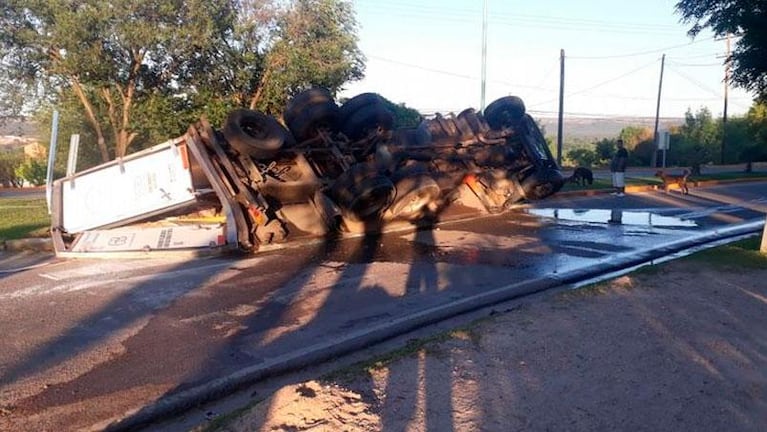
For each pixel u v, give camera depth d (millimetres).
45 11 18578
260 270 8625
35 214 15984
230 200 9977
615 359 4773
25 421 4113
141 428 4102
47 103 23172
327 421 3639
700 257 8602
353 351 5504
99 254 9664
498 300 7133
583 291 6742
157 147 10586
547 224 13195
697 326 5613
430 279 8102
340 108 12742
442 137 13820
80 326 6160
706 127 60781
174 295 7320
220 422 3717
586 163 57438
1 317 6496
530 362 4664
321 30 22391
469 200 13898
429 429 3596
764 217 15094
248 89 22312
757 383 4414
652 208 16844
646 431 3686
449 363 4605
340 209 10898
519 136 14820
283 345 5574
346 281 7988
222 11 20234
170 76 21344
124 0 18188
